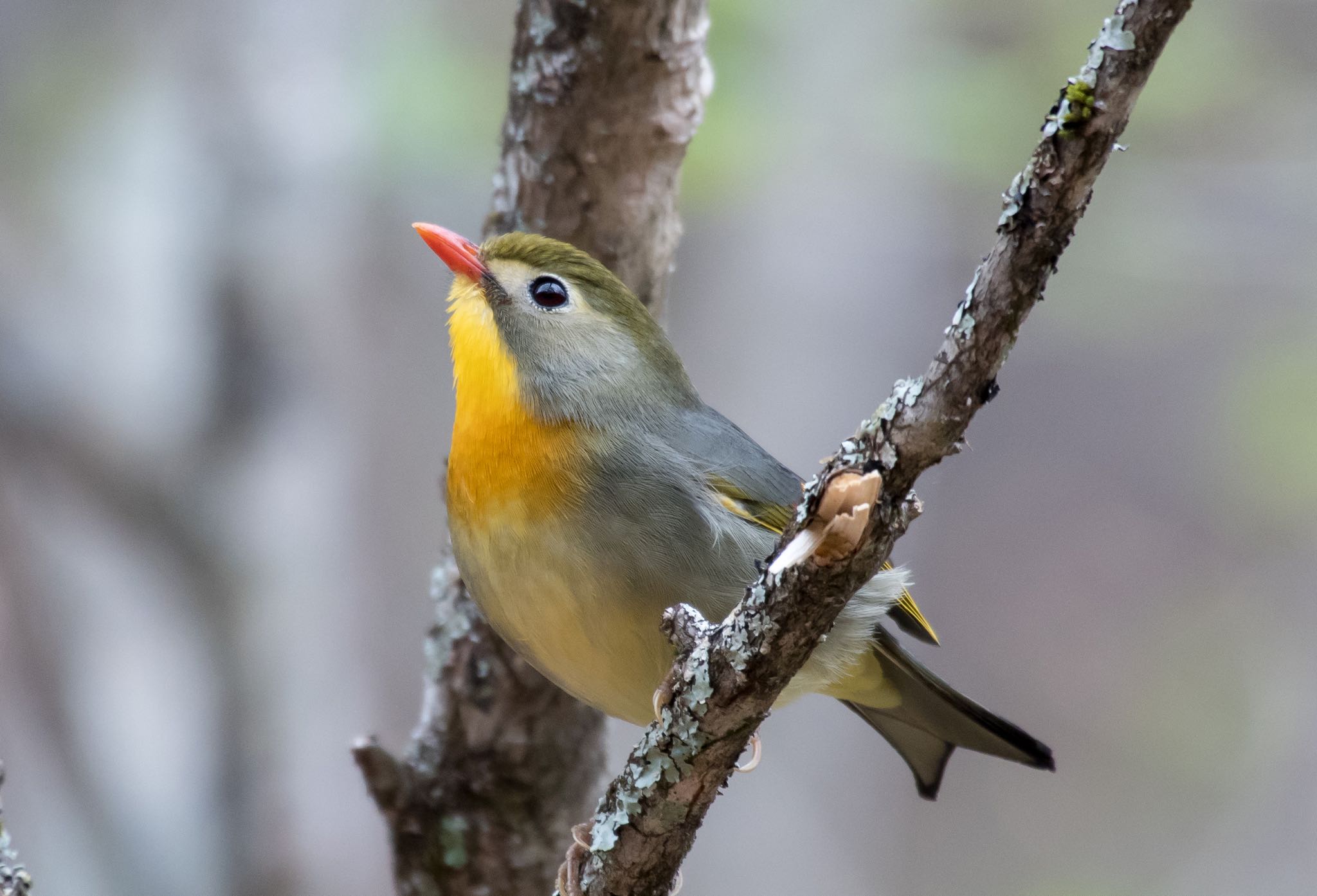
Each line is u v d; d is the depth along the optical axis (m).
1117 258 13.58
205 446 11.83
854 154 13.65
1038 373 19.84
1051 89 12.92
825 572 4.82
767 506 7.04
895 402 4.71
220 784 11.62
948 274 15.84
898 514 4.78
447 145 12.90
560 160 7.59
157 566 11.74
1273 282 14.02
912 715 7.98
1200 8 13.41
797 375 14.88
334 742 12.05
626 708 7.10
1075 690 18.52
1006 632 19.00
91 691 11.57
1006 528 19.47
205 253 12.05
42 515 11.63
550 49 7.37
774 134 12.75
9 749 11.62
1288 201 13.71
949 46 13.42
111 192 12.43
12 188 12.69
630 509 6.75
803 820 15.39
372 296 15.77
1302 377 14.27
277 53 12.55
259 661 11.77
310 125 12.55
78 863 11.48
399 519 16.30
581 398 6.93
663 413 7.09
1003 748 7.77
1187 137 14.12
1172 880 15.27
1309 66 14.18
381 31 13.10
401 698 15.87
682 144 7.63
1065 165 4.32
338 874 11.82
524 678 7.82
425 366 16.50
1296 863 14.91
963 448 4.73
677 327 14.77
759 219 14.72
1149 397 19.52
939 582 19.31
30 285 11.91
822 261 14.95
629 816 5.48
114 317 11.91
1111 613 18.84
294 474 12.11
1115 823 16.53
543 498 6.75
